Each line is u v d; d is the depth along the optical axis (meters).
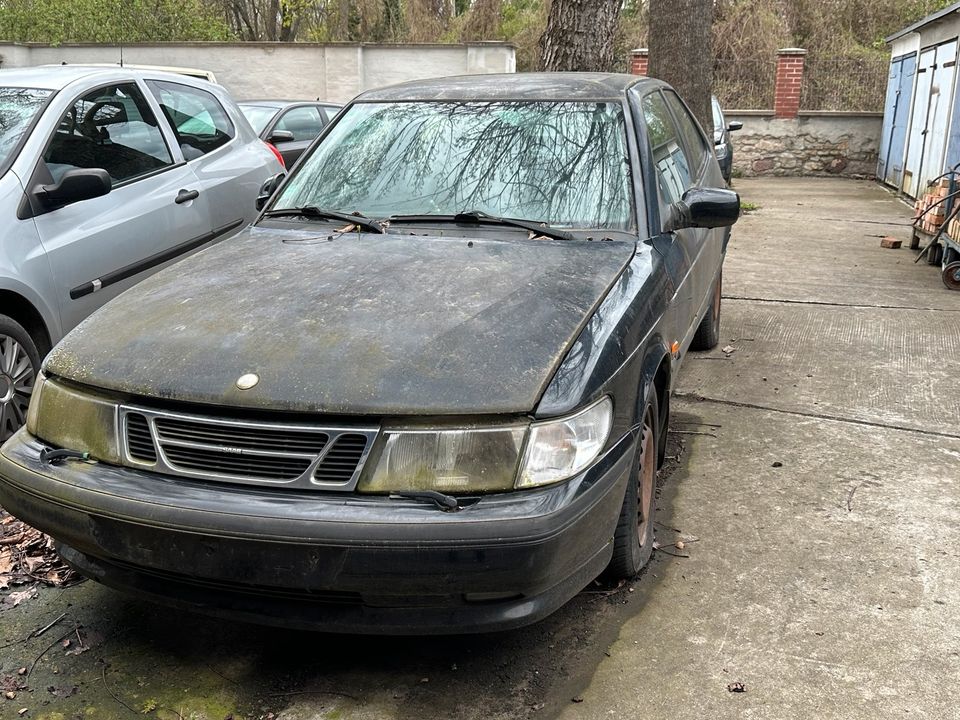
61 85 4.93
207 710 2.65
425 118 4.07
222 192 5.68
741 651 2.90
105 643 2.99
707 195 3.85
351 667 2.86
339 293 2.94
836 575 3.35
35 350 4.31
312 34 28.98
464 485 2.41
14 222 4.25
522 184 3.68
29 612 3.17
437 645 2.97
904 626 3.03
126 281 4.87
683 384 5.52
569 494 2.46
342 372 2.51
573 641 2.97
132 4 21.20
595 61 9.32
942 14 12.30
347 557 2.35
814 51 22.73
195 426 2.54
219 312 2.88
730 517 3.82
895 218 12.44
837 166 18.33
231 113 6.24
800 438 4.66
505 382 2.50
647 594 3.24
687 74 9.77
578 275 3.12
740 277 8.59
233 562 2.43
